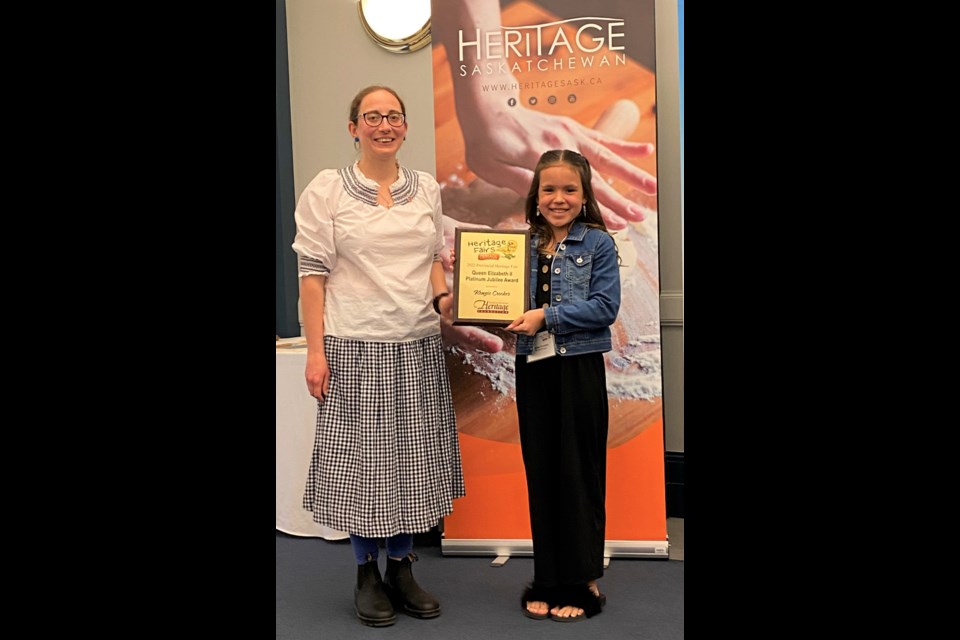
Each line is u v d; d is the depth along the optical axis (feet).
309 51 13.69
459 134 11.64
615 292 9.92
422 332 10.07
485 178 11.62
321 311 10.00
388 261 9.91
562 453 9.86
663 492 11.47
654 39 11.25
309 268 9.95
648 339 11.44
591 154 11.42
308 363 9.95
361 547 10.14
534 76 11.46
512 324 9.85
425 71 13.29
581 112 11.41
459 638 9.53
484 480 11.77
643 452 11.49
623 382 11.50
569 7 11.35
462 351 11.76
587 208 10.14
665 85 12.37
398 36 13.28
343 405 9.87
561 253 10.08
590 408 9.87
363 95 9.93
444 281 10.78
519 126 11.51
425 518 9.96
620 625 9.72
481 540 11.80
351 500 9.78
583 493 9.86
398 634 9.66
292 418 12.15
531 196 10.23
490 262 10.09
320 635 9.68
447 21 11.57
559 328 9.75
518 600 10.44
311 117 13.78
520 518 11.73
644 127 11.32
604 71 11.34
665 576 10.98
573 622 9.83
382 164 10.00
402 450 9.95
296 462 12.34
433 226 10.24
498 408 11.71
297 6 13.65
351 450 9.83
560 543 9.92
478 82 11.56
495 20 11.48
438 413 10.21
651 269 11.40
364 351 9.85
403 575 10.30
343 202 9.87
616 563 11.43
